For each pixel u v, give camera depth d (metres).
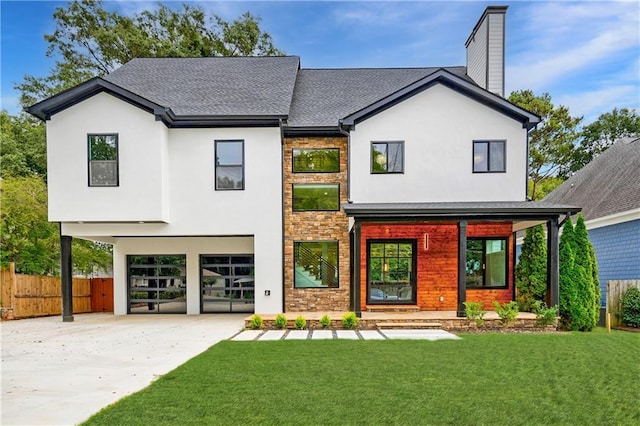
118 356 7.38
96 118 12.28
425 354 7.29
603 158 19.86
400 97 12.81
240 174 13.06
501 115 12.82
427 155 12.81
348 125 12.74
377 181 12.80
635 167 16.09
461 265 11.09
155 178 12.29
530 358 6.97
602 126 30.70
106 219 12.27
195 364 6.50
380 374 5.85
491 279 13.30
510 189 12.69
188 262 15.50
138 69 16.09
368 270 13.30
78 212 12.27
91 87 12.16
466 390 5.11
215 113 12.88
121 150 12.26
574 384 5.40
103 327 11.62
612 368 6.28
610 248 15.02
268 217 13.04
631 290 11.59
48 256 17.97
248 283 15.55
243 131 13.04
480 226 13.32
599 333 10.31
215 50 26.53
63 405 4.66
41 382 5.62
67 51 23.94
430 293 13.22
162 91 14.21
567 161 28.64
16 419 4.23
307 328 11.02
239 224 13.01
